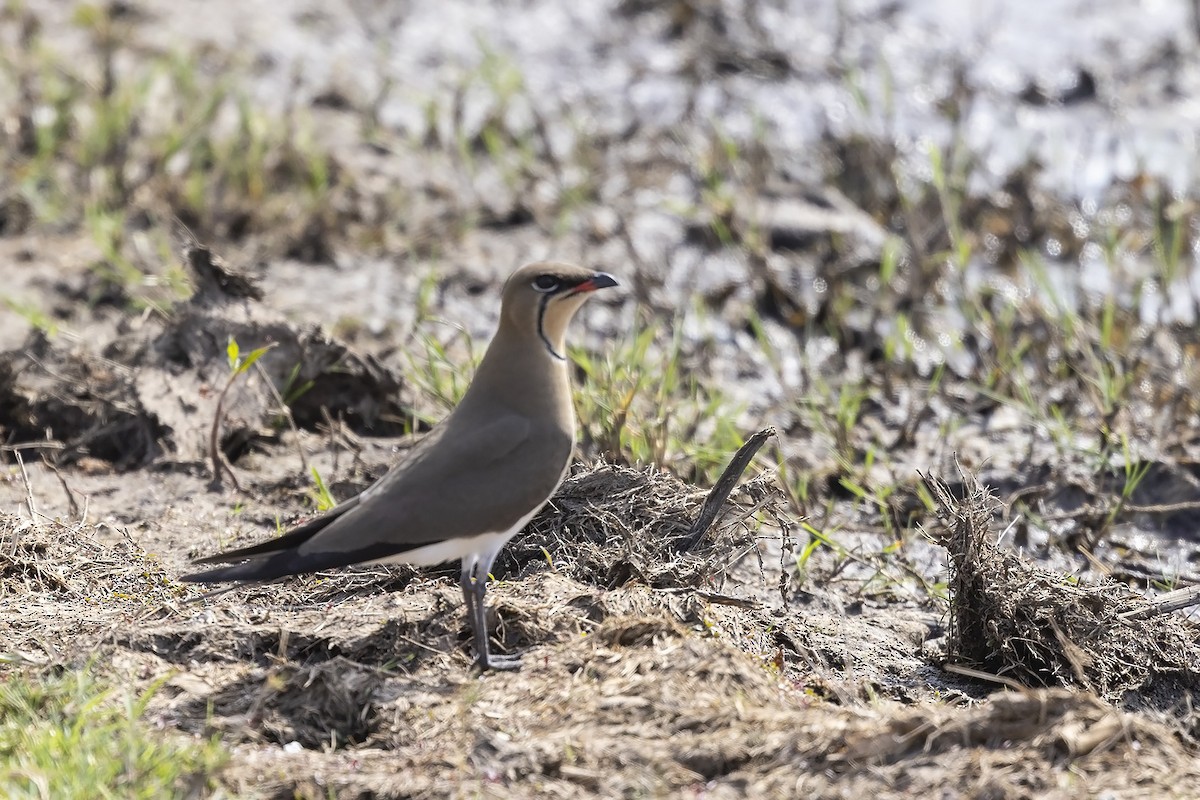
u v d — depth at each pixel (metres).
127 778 7.92
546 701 8.84
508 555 10.70
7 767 7.96
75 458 12.75
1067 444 13.66
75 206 17.34
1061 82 21.88
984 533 10.26
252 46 21.83
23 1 22.59
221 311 13.52
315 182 17.73
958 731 8.15
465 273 16.56
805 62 22.23
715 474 12.67
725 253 17.38
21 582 10.43
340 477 12.41
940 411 14.58
